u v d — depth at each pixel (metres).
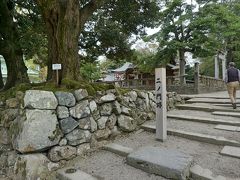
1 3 7.21
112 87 4.90
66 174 3.48
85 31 11.29
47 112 3.69
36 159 3.51
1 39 7.43
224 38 20.25
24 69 7.98
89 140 4.19
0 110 4.63
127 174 3.37
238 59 23.64
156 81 4.54
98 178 3.32
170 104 6.96
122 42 11.42
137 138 4.69
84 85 4.37
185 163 3.24
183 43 14.92
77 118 4.05
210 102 7.34
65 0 4.77
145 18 8.97
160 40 16.12
